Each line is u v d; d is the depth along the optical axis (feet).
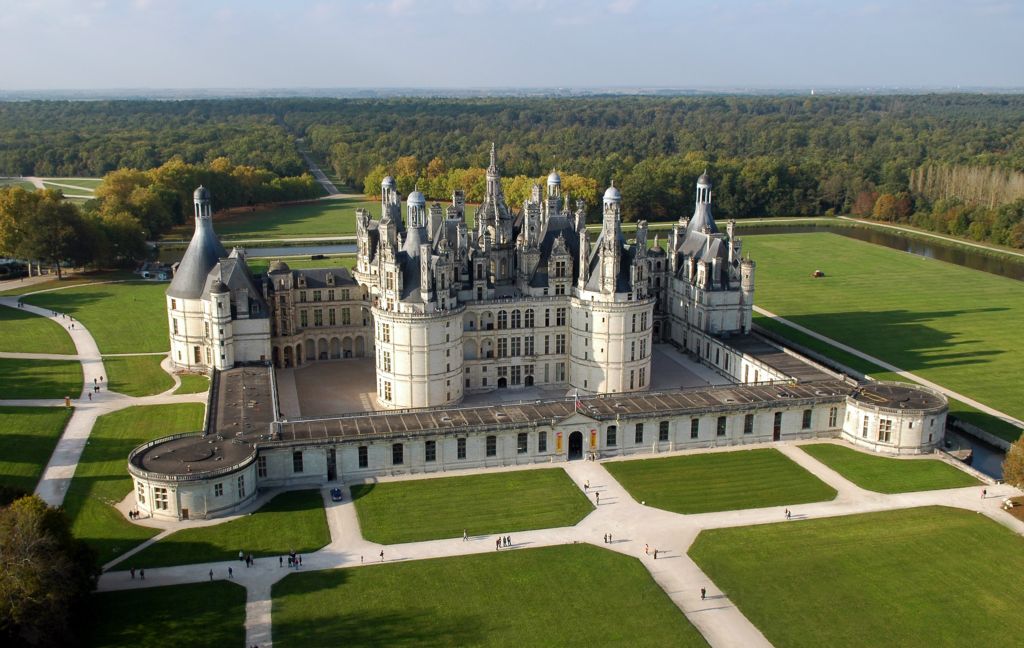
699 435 476.13
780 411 483.51
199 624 306.96
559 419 454.40
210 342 565.12
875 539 373.20
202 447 412.77
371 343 636.48
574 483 429.79
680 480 433.48
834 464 452.76
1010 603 326.85
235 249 611.06
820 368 541.75
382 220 600.80
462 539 371.76
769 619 317.01
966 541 370.73
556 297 556.51
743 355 572.51
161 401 527.81
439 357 513.04
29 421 488.02
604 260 529.86
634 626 311.47
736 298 618.85
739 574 346.33
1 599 276.62
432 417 457.68
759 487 424.87
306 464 424.05
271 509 396.57
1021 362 624.59
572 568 349.00
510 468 448.24
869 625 313.53
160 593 325.21
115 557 350.23
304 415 509.76
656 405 477.77
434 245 573.33
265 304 575.38
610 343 536.01
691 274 638.53
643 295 538.06
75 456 444.14
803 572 347.56
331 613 315.78
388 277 508.12
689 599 329.31
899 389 500.33
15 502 305.73
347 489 420.36
